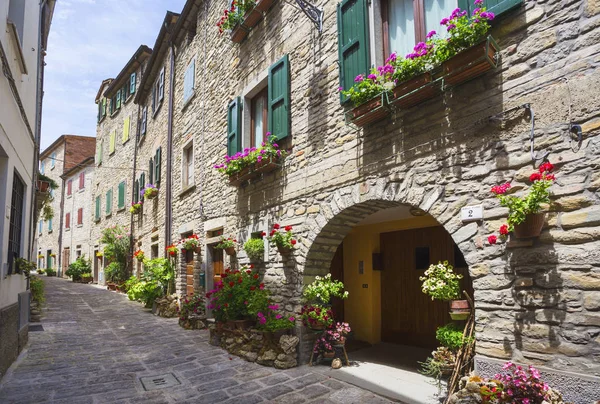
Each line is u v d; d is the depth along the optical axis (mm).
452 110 3439
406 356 5418
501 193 2799
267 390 4031
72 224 22969
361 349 5969
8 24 4023
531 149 2857
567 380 2533
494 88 3145
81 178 22234
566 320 2592
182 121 10273
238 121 6805
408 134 3807
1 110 3918
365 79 3932
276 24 6090
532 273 2789
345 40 4547
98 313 9367
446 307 5621
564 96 2725
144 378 4449
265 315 5363
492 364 2943
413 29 4070
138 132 14742
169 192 10641
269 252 5766
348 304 6969
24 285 5891
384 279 6555
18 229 5516
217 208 7625
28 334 6715
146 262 10539
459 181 3334
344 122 4578
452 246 5625
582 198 2578
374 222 6516
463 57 3121
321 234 4883
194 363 5059
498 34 3148
